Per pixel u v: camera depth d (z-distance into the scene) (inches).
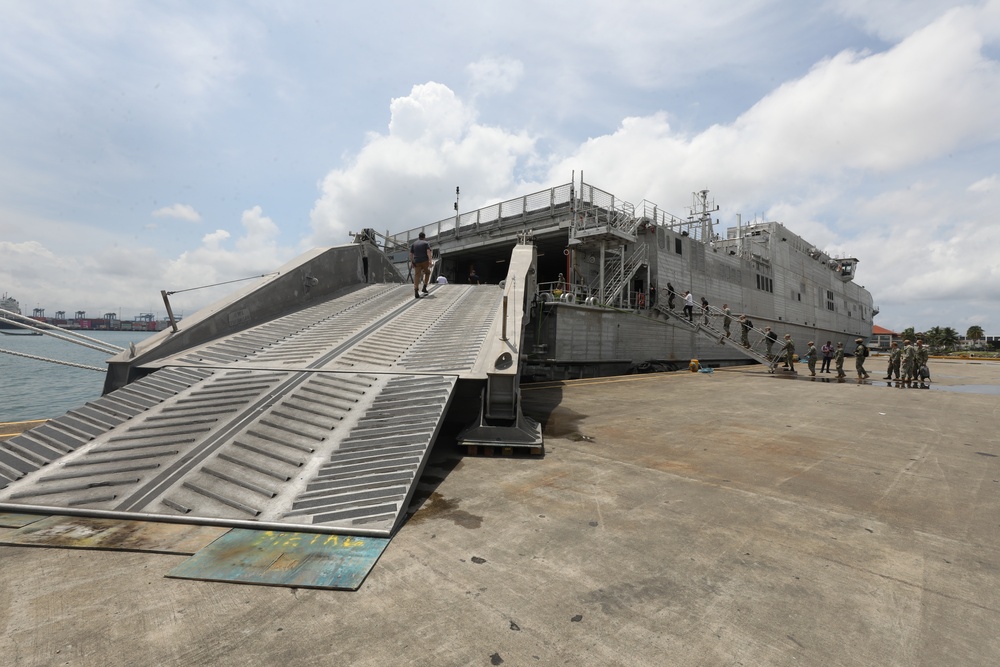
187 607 105.3
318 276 551.5
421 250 550.3
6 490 169.9
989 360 1820.9
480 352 306.5
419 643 93.8
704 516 165.0
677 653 91.3
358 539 141.4
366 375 280.1
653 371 928.3
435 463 230.2
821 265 1866.4
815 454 257.1
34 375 956.0
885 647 93.4
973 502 182.4
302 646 92.4
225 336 385.1
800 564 129.9
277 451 195.6
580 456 246.7
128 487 171.0
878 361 1574.8
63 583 114.8
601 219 916.6
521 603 108.8
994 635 97.6
